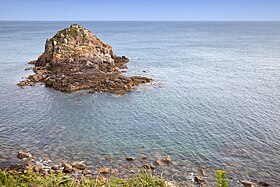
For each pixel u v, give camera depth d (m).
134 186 14.44
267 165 26.48
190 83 59.28
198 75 67.62
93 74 58.62
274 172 25.34
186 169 25.62
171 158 27.67
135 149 29.69
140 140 31.92
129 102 45.53
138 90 52.38
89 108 42.56
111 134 33.47
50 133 33.34
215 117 39.41
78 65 64.38
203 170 25.22
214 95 50.72
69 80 54.28
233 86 57.50
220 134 33.56
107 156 28.05
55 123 36.56
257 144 30.86
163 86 55.84
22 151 28.22
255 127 35.78
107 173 24.58
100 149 29.55
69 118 38.47
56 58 67.31
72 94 49.34
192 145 30.61
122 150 29.42
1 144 29.98
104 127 35.56
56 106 43.31
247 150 29.45
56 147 29.72
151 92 51.38
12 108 42.28
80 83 52.97
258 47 134.12
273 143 31.11
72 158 27.48
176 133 33.88
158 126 36.09
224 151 29.22
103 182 15.15
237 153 28.78
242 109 42.97
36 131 33.84
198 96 49.88
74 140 31.61
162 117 39.31
